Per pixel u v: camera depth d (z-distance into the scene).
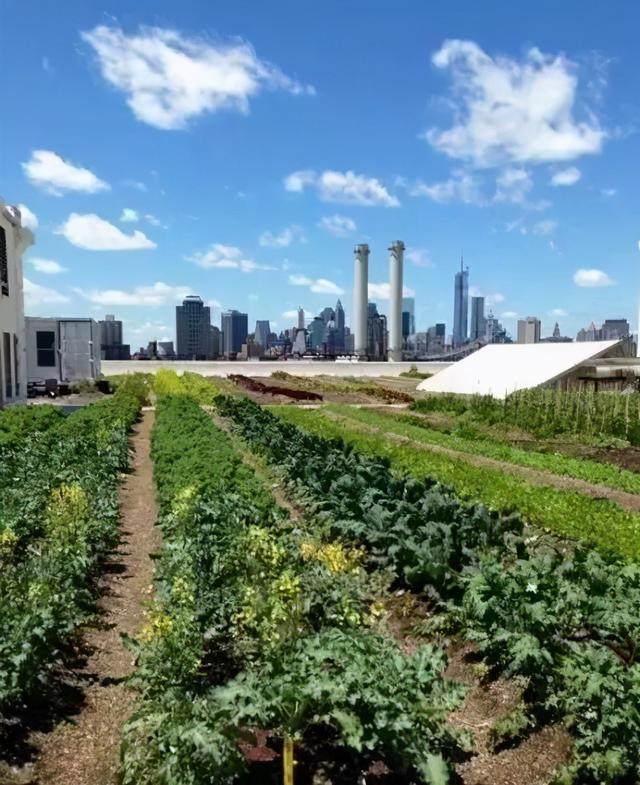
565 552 11.34
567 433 29.33
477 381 48.03
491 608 7.71
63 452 17.98
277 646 6.53
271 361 92.56
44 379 51.72
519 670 7.32
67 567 9.30
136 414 36.28
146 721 5.64
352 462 17.09
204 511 11.71
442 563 9.74
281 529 11.05
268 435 23.27
